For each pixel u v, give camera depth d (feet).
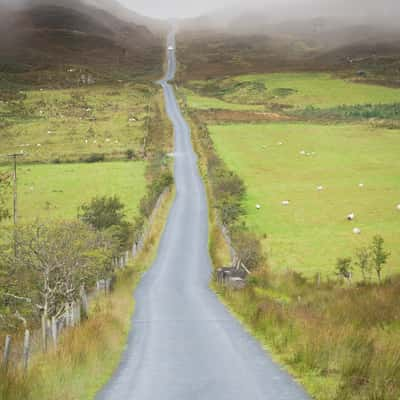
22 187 355.77
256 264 174.91
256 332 81.15
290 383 53.67
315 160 403.34
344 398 45.32
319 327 69.36
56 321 78.33
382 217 247.09
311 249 201.87
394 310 83.71
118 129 578.66
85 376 57.62
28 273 118.73
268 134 510.58
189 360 66.74
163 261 198.80
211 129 543.80
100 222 228.22
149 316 105.09
